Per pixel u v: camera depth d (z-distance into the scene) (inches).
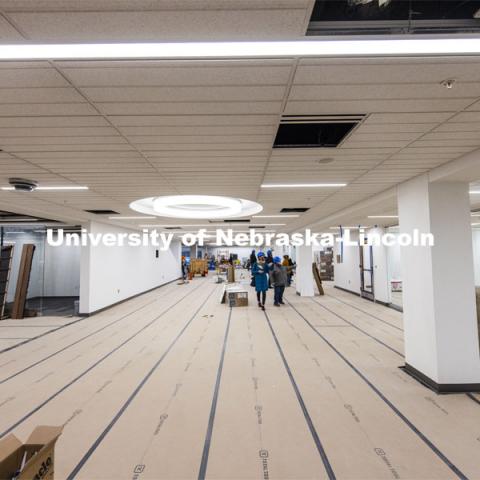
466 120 89.0
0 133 94.2
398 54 58.3
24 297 311.7
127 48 55.5
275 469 86.4
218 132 95.3
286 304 374.0
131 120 86.2
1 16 47.7
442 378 133.7
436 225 139.4
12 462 58.4
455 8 55.8
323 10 54.7
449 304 136.7
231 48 55.6
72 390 137.2
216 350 193.5
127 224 371.9
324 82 68.5
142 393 133.5
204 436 102.0
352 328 251.0
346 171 141.6
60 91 70.5
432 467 87.0
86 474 84.7
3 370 162.6
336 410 118.4
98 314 320.5
